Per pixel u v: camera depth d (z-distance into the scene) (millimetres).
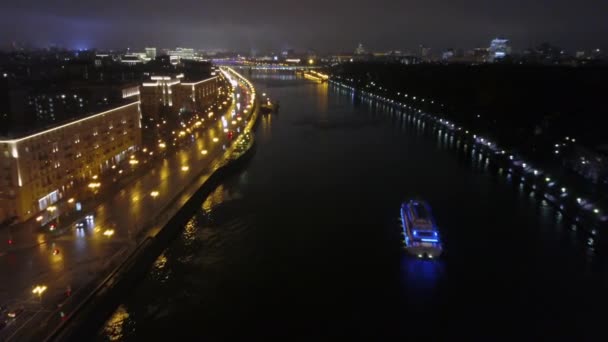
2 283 87750
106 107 167125
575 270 107375
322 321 89125
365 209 141375
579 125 195000
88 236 108250
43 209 123312
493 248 117375
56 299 82938
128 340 81500
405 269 107312
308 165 189000
